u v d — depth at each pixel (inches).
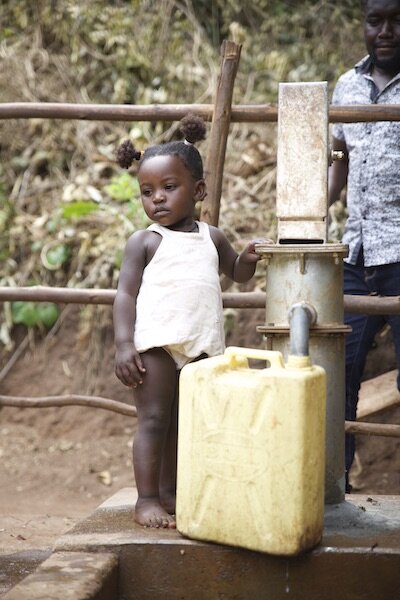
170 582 189.8
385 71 292.5
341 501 212.8
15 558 227.6
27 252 469.7
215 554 187.8
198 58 522.0
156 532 199.2
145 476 211.6
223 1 542.9
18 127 509.7
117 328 213.6
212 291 217.3
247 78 514.0
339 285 208.2
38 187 494.0
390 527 199.6
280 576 185.0
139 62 521.0
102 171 492.7
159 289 213.8
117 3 544.1
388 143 283.6
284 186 216.2
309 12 539.5
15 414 443.5
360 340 289.7
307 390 176.1
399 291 286.4
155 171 217.6
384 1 281.9
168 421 215.3
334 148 309.0
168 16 532.1
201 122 231.9
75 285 453.4
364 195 287.9
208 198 275.1
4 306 455.2
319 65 516.4
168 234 218.5
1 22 547.2
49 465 407.8
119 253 449.4
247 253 224.4
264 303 285.1
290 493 176.9
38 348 453.1
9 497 371.2
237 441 182.2
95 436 431.5
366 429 280.1
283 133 217.6
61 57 533.0
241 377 184.7
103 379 442.3
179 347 211.9
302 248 204.5
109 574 182.5
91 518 214.7
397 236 283.1
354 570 183.6
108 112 288.7
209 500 186.5
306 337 183.8
